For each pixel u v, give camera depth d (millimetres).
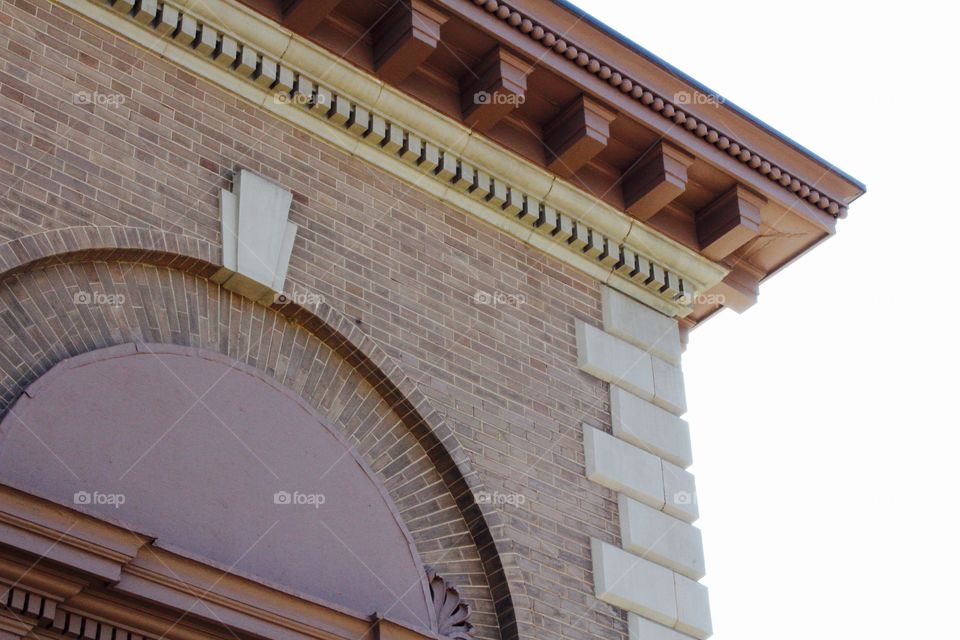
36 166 10992
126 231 11148
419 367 12281
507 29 12992
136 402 10727
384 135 12898
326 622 10617
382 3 12703
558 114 13570
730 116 14008
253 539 10781
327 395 11883
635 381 13602
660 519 13039
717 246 14359
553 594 12070
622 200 13984
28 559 9594
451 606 11586
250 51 12398
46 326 10680
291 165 12406
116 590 9891
